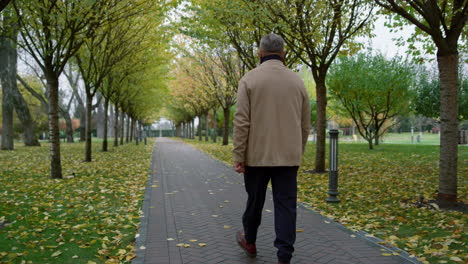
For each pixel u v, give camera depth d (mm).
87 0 7012
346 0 7523
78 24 7723
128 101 24109
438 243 3479
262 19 8023
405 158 12672
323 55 8898
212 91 24312
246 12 7766
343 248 3449
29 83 29406
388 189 6629
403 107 17703
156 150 20531
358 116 19984
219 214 4934
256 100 2652
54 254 3229
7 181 7812
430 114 17922
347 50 9438
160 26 12125
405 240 3639
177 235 3918
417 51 8258
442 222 4207
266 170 2752
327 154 15352
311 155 15719
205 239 3775
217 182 7984
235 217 4762
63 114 32938
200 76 24094
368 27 8562
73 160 13266
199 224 4398
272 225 4289
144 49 12922
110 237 3824
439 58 5074
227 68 17906
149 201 5828
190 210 5180
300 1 7750
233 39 11422
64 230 4031
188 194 6492
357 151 16875
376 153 15289
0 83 19453
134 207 5309
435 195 5754
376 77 16375
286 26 7641
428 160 11719
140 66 15547
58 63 8328
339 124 44031
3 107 19312
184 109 43000
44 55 8086
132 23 11719
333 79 17031
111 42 11977
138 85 20953
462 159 11789
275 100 2656
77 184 7445
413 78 17344
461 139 25172
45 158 14078
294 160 2668
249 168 2797
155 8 8688
